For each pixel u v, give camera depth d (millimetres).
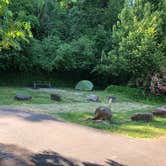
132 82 20094
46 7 23422
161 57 17750
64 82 23172
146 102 16359
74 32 23891
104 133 8516
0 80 21672
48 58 21922
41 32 23688
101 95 17375
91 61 22391
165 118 11008
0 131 8328
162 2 19281
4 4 5031
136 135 8406
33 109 11922
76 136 8070
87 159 6336
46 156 6461
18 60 21266
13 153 6594
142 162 6281
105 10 23875
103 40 22922
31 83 22172
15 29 5238
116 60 19078
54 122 9617
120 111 12359
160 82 17891
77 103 14156
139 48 17484
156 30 18047
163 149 7195
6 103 13133
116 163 6160
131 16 19297
